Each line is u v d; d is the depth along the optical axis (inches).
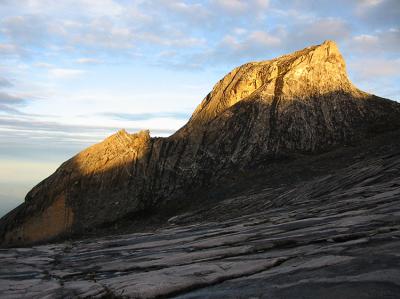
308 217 617.3
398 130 1646.2
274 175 1481.3
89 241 890.7
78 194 1733.5
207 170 1740.9
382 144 1475.1
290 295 263.1
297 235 478.9
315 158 1558.8
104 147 1888.5
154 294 324.8
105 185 1754.4
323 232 466.3
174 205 1612.9
